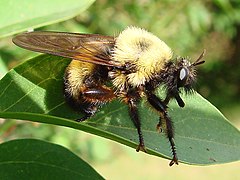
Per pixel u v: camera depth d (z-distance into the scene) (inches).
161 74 4.2
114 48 4.2
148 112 3.9
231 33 13.5
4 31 3.2
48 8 3.3
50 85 3.7
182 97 4.0
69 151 3.3
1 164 3.3
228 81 16.8
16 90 3.6
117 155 12.8
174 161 3.5
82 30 7.7
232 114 16.0
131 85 4.2
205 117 3.7
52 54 3.8
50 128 7.1
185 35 11.9
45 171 3.3
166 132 3.6
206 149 3.5
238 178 13.5
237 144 3.6
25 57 6.2
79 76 4.0
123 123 3.8
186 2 11.5
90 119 3.8
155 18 10.6
